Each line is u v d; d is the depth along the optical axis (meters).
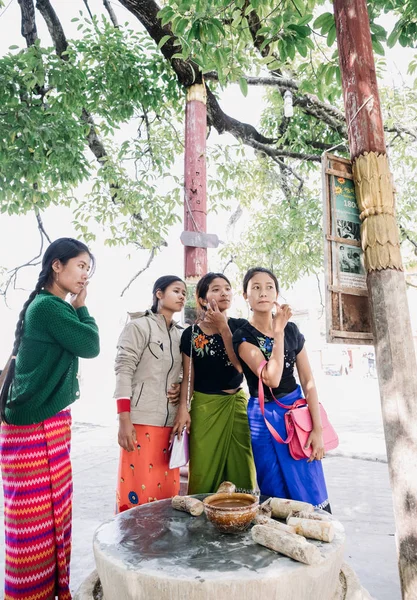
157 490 2.46
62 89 4.73
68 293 2.28
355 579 1.67
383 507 3.80
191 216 3.93
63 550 1.95
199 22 2.80
